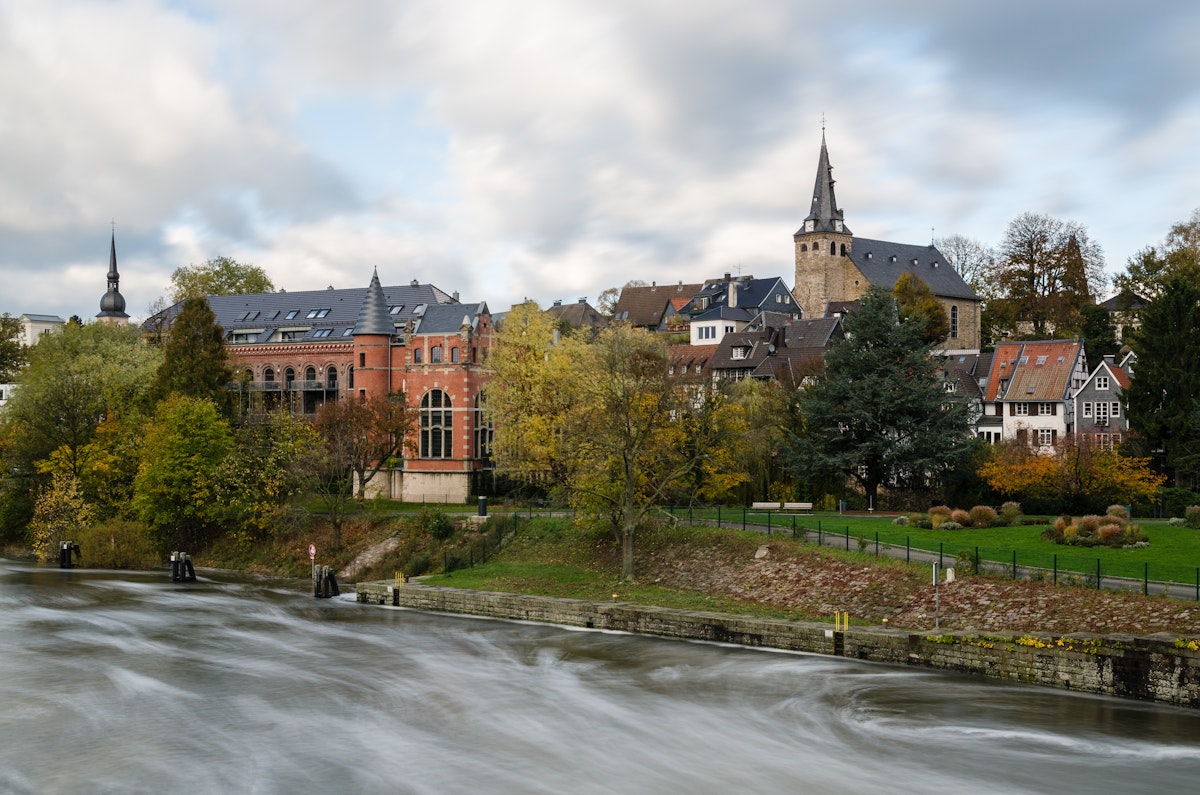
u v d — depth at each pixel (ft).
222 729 116.26
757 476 237.25
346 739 112.57
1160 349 243.40
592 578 190.70
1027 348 322.96
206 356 280.10
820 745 108.37
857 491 239.91
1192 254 351.46
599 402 192.95
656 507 209.26
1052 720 112.98
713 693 126.93
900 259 487.20
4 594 202.90
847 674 132.87
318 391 342.44
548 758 106.32
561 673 138.10
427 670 140.87
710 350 387.75
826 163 487.61
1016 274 416.05
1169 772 99.09
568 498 201.36
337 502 256.73
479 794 97.04
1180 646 115.14
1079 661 122.52
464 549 220.43
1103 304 436.35
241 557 247.29
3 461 284.00
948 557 161.38
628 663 142.72
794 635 146.92
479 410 274.98
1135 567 145.38
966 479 233.35
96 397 283.18
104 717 120.67
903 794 96.07
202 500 247.50
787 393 258.16
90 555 245.45
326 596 201.46
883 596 153.89
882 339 237.04
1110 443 268.62
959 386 329.31
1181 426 234.38
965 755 104.47
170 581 223.71
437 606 185.98
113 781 100.68
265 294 385.91
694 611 161.07
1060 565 148.46
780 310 473.67
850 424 233.14
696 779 100.27
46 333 324.39
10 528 279.69
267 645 156.97
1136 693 118.32
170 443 247.91
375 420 254.27
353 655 150.00
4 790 98.27
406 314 349.20
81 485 263.90
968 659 131.23
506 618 177.06
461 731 114.93
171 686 133.80
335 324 356.79
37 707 124.67
